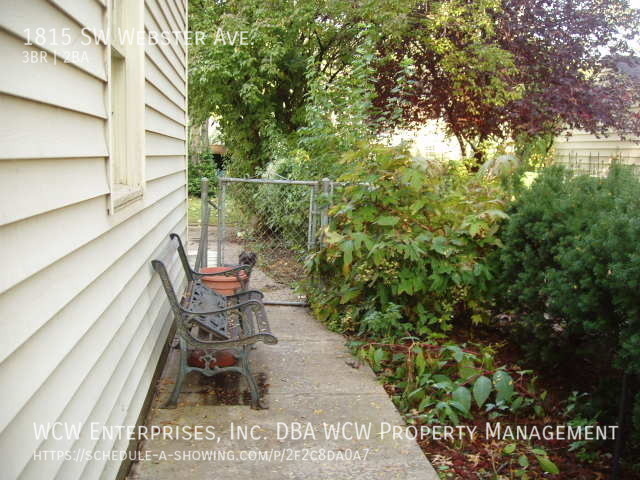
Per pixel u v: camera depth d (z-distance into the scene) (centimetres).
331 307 512
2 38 138
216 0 1086
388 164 489
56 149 174
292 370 402
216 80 992
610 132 1218
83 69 204
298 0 966
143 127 328
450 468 289
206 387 367
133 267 302
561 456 306
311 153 783
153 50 394
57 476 167
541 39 1047
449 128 1179
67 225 184
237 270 496
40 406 154
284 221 768
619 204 303
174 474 263
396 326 456
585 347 342
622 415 272
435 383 362
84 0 208
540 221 403
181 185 596
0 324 132
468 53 1020
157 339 375
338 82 779
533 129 997
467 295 486
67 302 179
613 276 274
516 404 333
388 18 962
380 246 454
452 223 491
